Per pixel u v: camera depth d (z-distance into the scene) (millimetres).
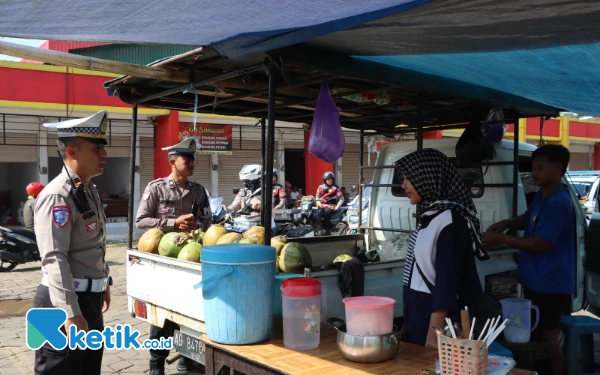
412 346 2730
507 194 5039
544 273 3812
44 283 3049
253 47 3055
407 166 2859
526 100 5156
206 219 5215
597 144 27609
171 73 3672
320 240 5496
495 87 4688
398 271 4051
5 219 16375
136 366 5137
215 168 18312
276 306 3107
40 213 2963
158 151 15812
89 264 3166
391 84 3875
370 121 6043
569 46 3287
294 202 15641
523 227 4266
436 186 2842
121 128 16031
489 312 3289
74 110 14086
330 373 2373
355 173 20672
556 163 3873
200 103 4742
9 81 13117
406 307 2961
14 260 9375
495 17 2570
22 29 2836
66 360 2973
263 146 5664
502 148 5238
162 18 2637
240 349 2715
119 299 7734
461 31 2877
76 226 3092
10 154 14664
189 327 3678
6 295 7832
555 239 3730
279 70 3410
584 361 4047
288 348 2715
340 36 3021
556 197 3824
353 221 11570
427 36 3000
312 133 3799
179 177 4996
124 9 2469
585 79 4324
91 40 3232
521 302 3572
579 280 5270
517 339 3541
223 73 3721
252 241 3795
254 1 2363
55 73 13711
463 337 2275
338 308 3543
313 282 2744
